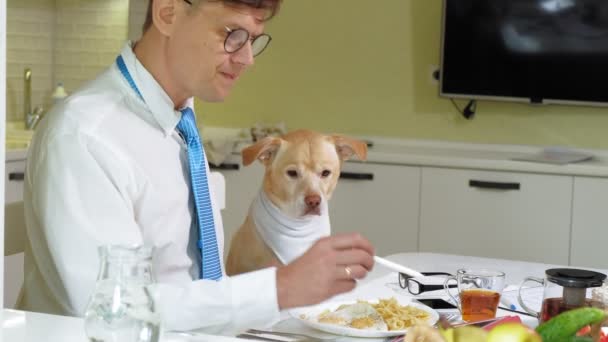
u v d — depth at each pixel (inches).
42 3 188.9
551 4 169.9
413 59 185.0
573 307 62.0
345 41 188.7
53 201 58.6
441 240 168.2
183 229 66.4
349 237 55.6
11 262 134.3
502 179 164.2
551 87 172.2
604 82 169.3
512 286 82.4
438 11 182.5
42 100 191.8
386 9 185.8
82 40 192.5
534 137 178.9
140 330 40.0
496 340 41.2
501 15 172.9
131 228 59.9
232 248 79.7
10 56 180.9
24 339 45.2
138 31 189.9
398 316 65.6
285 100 193.3
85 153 59.7
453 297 74.0
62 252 57.9
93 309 40.2
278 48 192.7
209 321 54.9
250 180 173.9
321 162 77.3
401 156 168.7
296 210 76.2
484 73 175.5
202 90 64.2
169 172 65.2
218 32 62.0
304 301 55.1
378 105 187.9
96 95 63.6
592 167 158.9
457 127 183.5
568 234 161.6
